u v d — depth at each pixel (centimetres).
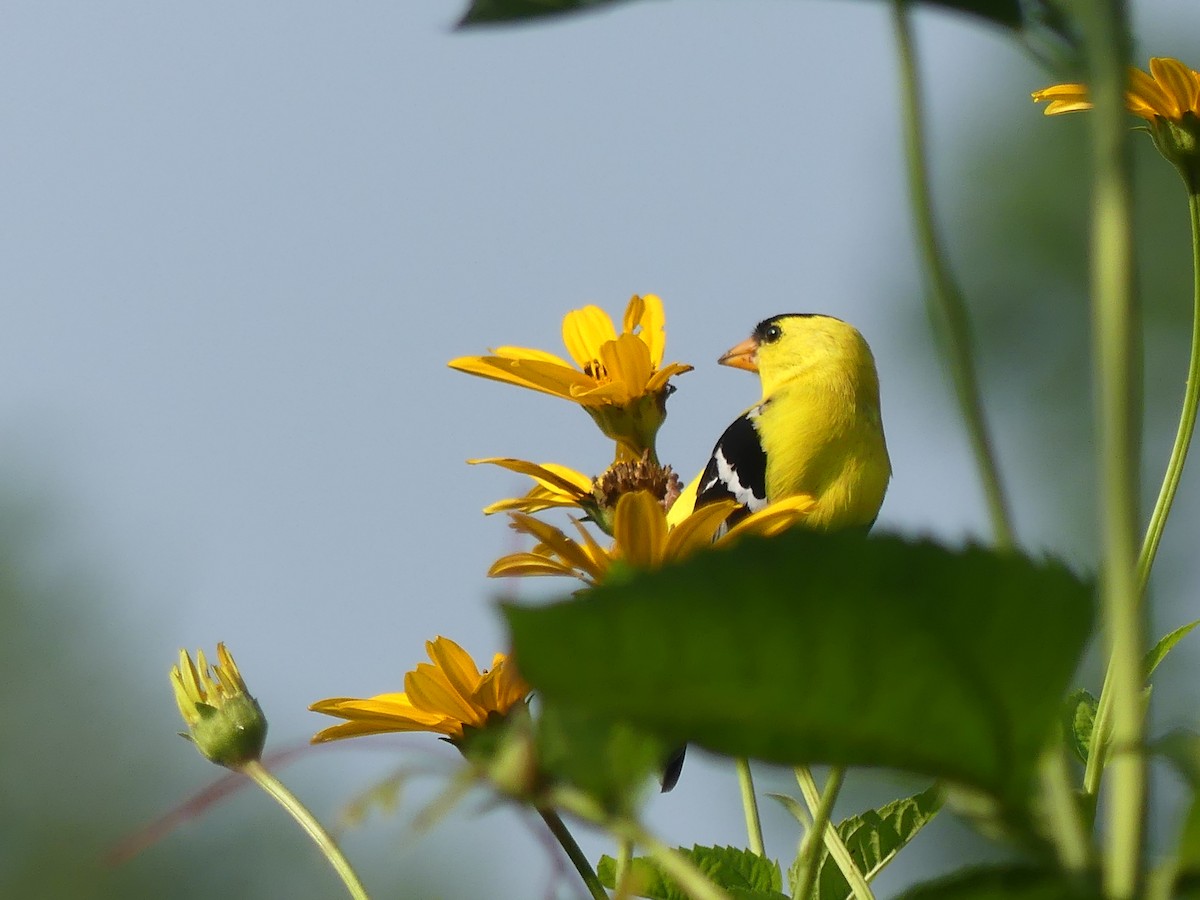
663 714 154
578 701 151
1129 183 145
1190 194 489
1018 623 152
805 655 153
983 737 160
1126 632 151
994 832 165
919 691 156
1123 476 146
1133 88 487
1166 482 387
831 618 151
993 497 158
